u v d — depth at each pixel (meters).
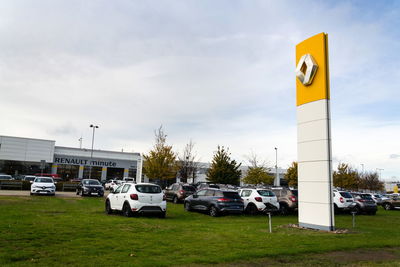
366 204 20.42
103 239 8.35
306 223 12.19
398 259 7.30
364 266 6.55
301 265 6.51
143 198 13.57
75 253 6.71
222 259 6.65
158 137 37.84
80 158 54.47
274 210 17.20
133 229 10.25
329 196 11.54
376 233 11.31
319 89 12.34
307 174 12.46
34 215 12.52
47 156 51.34
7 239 7.74
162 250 7.38
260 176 40.22
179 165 39.41
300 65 12.95
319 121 12.20
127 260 6.31
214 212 15.89
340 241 9.32
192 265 6.21
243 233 10.35
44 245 7.33
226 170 33.50
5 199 19.62
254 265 6.41
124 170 57.31
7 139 49.12
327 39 12.55
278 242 8.87
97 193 26.28
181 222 12.95
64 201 20.45
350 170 50.38
